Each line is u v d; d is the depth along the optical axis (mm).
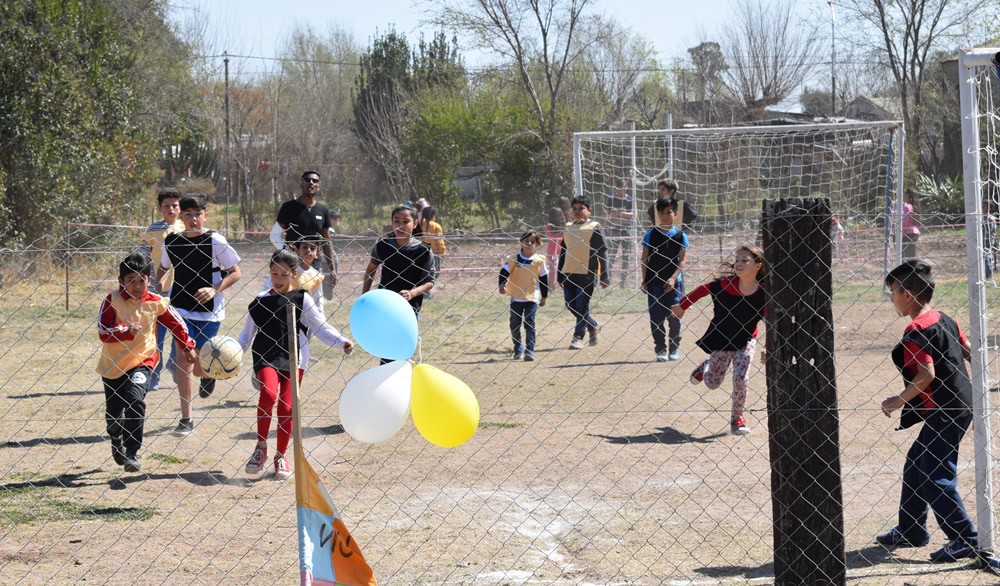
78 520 5234
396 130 35500
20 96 19141
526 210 33281
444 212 32219
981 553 4480
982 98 5039
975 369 4445
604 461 6418
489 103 33406
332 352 10883
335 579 3807
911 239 15742
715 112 39344
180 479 6074
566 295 11406
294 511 5445
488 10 31047
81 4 21578
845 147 24531
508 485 5891
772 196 25156
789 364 3820
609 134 16156
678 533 4980
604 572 4434
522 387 8969
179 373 6992
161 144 29703
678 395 8609
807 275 3777
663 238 10055
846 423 7363
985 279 4852
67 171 19469
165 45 29625
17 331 11688
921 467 4617
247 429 7438
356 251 17359
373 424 4316
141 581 4359
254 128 38531
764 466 6273
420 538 4945
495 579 4363
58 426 7406
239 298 14500
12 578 4375
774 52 39000
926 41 33188
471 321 13586
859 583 4250
